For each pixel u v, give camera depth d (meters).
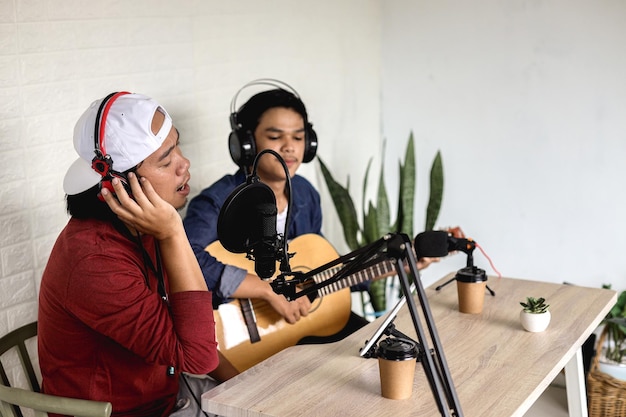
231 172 3.17
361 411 1.73
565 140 3.59
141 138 1.88
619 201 3.52
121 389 2.01
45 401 1.78
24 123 2.39
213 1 3.01
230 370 2.53
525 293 2.48
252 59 3.22
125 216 1.86
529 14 3.58
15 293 2.40
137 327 1.87
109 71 2.63
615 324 3.14
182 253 1.92
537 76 3.61
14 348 2.41
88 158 1.91
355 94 3.84
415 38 3.88
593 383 3.01
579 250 3.64
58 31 2.46
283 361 2.01
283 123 2.68
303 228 2.89
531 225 3.73
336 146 3.76
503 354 2.01
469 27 3.73
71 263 1.88
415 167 3.97
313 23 3.53
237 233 1.64
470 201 3.87
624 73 3.41
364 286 2.91
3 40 2.31
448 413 1.52
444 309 2.35
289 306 2.58
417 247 1.72
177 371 2.07
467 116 3.81
